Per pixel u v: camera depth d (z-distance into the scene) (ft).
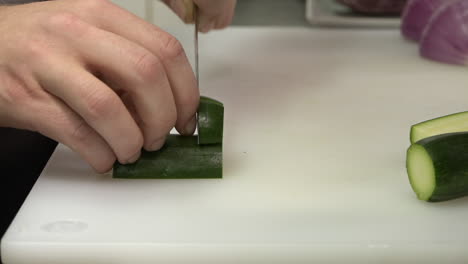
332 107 2.38
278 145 2.12
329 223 1.78
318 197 1.88
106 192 1.88
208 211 1.82
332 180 1.95
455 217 1.81
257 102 2.41
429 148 1.82
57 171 1.96
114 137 1.83
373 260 1.71
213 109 1.93
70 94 1.79
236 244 1.71
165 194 1.88
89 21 1.88
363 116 2.31
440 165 1.81
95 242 1.71
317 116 2.31
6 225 2.08
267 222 1.78
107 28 1.89
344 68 2.72
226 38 3.02
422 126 2.00
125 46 1.82
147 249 1.71
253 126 2.23
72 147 1.87
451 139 1.84
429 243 1.72
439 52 2.76
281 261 1.71
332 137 2.17
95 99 1.78
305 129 2.22
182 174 1.94
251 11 4.12
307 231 1.75
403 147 2.12
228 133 2.19
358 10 3.57
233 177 1.96
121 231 1.75
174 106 1.89
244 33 3.08
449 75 2.66
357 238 1.73
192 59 2.80
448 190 1.82
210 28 2.49
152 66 1.82
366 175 1.98
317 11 3.64
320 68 2.72
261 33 3.09
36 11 1.90
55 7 1.90
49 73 1.80
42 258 1.70
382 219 1.80
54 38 1.83
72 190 1.89
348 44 2.99
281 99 2.44
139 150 1.89
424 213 1.83
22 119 1.88
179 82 1.90
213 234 1.74
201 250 1.71
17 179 2.17
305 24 3.78
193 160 1.94
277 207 1.84
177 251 1.71
